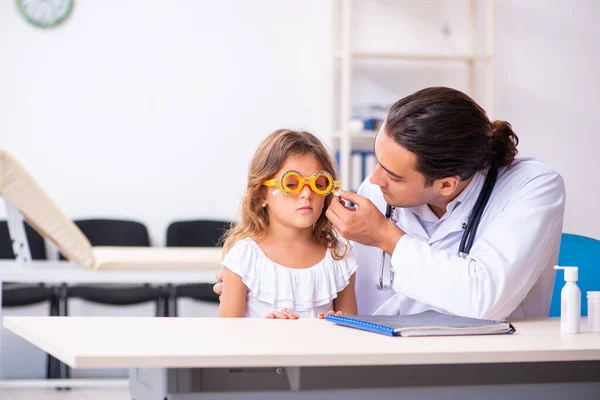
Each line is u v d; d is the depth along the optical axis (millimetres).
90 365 1139
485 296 1514
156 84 4629
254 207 1855
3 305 3943
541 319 1674
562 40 4980
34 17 4480
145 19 4609
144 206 4625
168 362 1153
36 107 4512
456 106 1656
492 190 1764
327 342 1302
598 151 5035
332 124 4621
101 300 4074
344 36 4441
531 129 4973
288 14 4754
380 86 4859
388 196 1752
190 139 4668
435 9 4895
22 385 3615
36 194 2900
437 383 1326
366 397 1294
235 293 1797
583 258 2029
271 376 1290
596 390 1398
